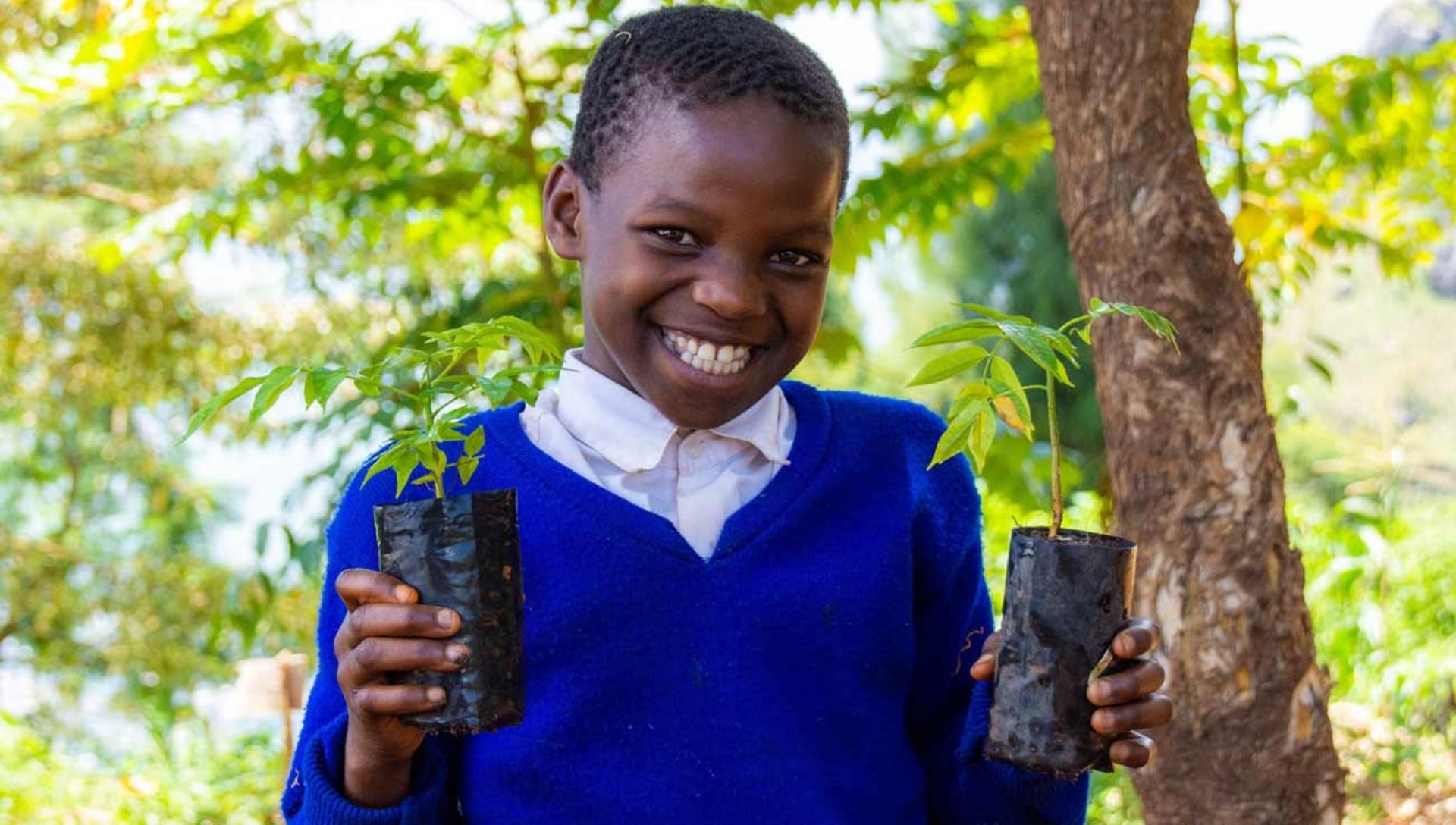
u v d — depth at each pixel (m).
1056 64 2.06
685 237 1.26
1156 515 1.97
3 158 7.75
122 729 8.17
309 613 6.02
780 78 1.25
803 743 1.34
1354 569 4.50
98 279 7.45
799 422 1.49
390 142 3.81
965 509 1.56
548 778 1.32
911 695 1.54
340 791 1.26
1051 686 1.19
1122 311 1.19
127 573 8.15
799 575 1.38
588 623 1.33
